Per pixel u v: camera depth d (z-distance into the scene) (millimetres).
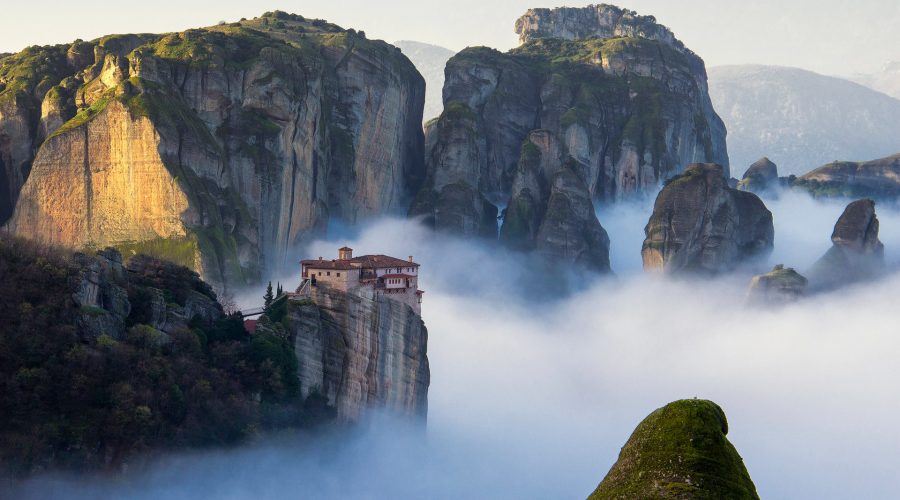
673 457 68062
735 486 67375
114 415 183000
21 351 184875
